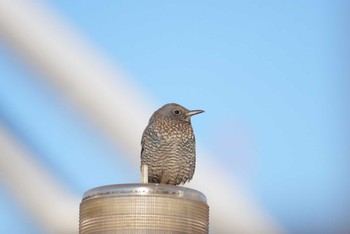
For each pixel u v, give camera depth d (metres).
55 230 12.54
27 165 12.41
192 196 6.45
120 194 6.36
